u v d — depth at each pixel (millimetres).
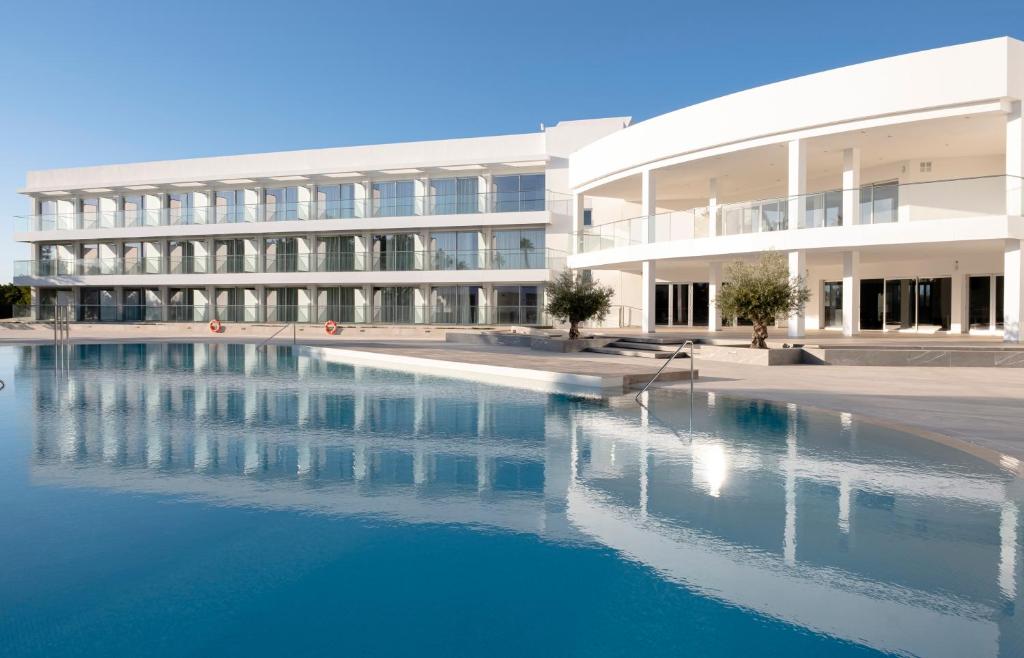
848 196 16375
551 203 29906
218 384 11594
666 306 30766
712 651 2676
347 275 31172
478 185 31531
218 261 33969
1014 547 3756
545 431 7117
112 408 8844
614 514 4367
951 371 12930
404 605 3098
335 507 4527
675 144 19891
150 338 25375
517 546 3824
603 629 2869
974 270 20734
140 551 3750
